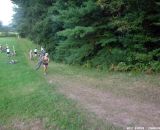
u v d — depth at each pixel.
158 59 21.34
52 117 13.30
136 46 21.84
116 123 11.84
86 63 25.05
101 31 24.61
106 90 16.92
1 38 71.69
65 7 28.80
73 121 12.49
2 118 14.28
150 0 21.45
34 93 17.05
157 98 14.77
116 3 22.22
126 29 21.75
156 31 22.50
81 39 25.72
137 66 21.38
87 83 18.95
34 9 37.06
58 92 16.86
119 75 20.64
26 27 47.38
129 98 15.08
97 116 12.70
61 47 27.66
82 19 24.59
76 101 14.95
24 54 38.22
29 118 13.77
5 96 17.22
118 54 22.55
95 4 23.33
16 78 21.59
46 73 22.75
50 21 32.44
